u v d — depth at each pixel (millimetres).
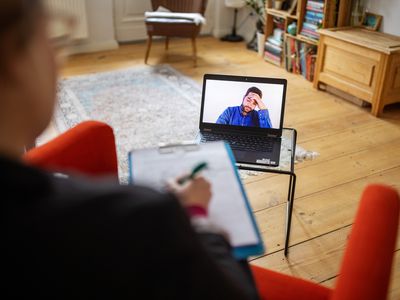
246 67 4094
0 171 347
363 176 2281
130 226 376
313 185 2191
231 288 461
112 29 4531
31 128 407
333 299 747
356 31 3289
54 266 359
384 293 707
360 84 3109
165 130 2732
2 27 346
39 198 372
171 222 393
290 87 3578
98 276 365
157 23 3844
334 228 1896
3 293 356
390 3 3180
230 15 5133
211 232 575
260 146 1566
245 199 733
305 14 3658
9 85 369
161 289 381
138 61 4164
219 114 1654
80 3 4156
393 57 2840
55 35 412
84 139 1131
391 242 796
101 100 3164
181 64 4113
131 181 760
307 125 2867
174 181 708
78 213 373
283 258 1724
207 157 817
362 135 2742
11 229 352
